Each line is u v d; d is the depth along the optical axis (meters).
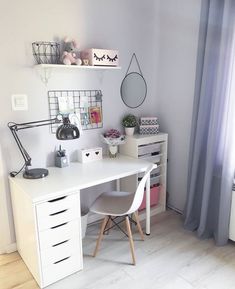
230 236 2.28
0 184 2.12
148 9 2.74
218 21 2.15
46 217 1.76
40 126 2.25
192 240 2.39
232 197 2.21
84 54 2.28
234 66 2.03
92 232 2.54
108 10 2.46
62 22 2.21
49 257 1.83
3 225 2.20
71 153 2.48
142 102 2.92
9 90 2.05
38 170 2.13
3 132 2.07
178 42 2.64
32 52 2.11
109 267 2.05
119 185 2.81
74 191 1.86
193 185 2.47
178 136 2.80
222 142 2.23
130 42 2.68
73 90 2.38
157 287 1.84
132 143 2.61
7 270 2.03
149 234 2.48
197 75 2.32
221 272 1.99
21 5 2.00
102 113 2.62
